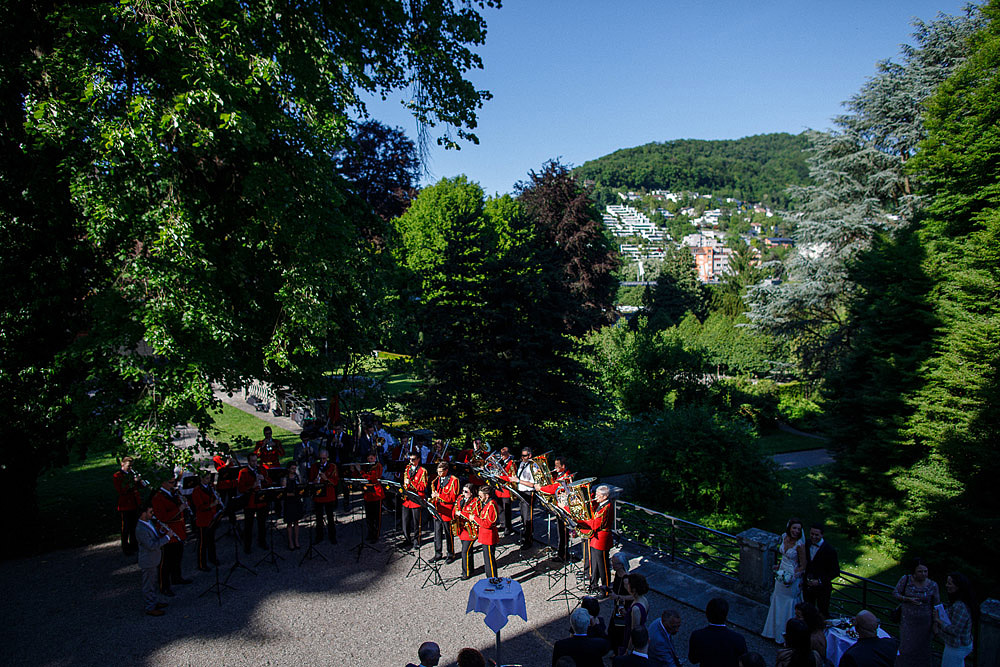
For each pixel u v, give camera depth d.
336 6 13.20
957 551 14.36
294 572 11.68
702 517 18.62
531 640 9.19
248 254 12.88
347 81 13.82
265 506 12.70
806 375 33.47
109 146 9.72
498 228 44.38
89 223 10.26
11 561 12.23
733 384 33.09
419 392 19.14
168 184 10.94
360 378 16.88
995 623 7.31
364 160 36.19
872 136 31.75
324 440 19.17
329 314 13.32
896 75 30.69
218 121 10.83
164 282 10.06
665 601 10.37
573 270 45.22
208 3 10.09
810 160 33.75
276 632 9.43
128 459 12.33
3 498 12.67
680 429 19.75
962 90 19.14
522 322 19.03
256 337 12.30
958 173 18.09
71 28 10.35
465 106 15.30
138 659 8.64
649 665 5.93
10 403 11.53
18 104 11.36
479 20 15.22
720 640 6.23
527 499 12.23
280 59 11.71
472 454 15.16
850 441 19.56
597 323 37.53
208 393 10.34
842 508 19.05
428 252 42.75
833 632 7.46
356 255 13.78
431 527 14.30
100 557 12.46
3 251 11.21
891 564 16.42
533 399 18.62
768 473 18.95
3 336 11.10
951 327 17.08
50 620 9.77
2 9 10.75
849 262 29.50
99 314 10.59
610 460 25.23
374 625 9.66
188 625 9.62
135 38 10.51
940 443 15.14
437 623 9.72
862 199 31.00
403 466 15.24
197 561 12.20
